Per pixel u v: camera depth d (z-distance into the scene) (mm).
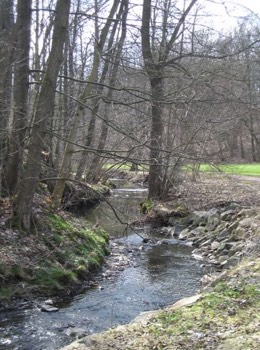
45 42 14461
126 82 12305
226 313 5230
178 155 10273
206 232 13969
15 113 9258
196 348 4395
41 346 6020
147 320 5320
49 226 10031
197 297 6125
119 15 12766
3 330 6496
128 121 12797
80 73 15664
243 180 22281
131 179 28250
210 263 10945
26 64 9758
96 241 11227
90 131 15031
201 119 14391
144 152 12531
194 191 17922
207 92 10906
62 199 14617
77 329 6559
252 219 12820
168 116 13961
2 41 10031
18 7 9789
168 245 13062
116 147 13242
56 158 14320
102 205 18875
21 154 9750
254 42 10688
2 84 9359
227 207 15430
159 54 12055
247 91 12000
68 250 9570
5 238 8617
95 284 8961
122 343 4648
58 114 14828
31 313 7164
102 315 7301
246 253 9492
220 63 11062
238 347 4340
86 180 16672
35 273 8164
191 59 12211
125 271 10070
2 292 7445
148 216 16078
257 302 5480
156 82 11430
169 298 8258
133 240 13539
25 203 9289
